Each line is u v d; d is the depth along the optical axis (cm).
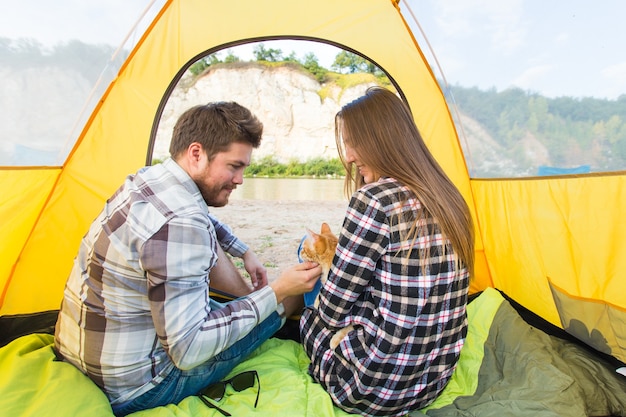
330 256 135
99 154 174
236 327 106
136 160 176
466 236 105
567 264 147
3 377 104
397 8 179
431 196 102
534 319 172
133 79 174
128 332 105
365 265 101
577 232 140
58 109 154
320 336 125
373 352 104
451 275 104
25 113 144
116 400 110
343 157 127
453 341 114
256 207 440
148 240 93
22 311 167
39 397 99
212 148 104
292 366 138
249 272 166
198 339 98
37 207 163
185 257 95
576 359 139
